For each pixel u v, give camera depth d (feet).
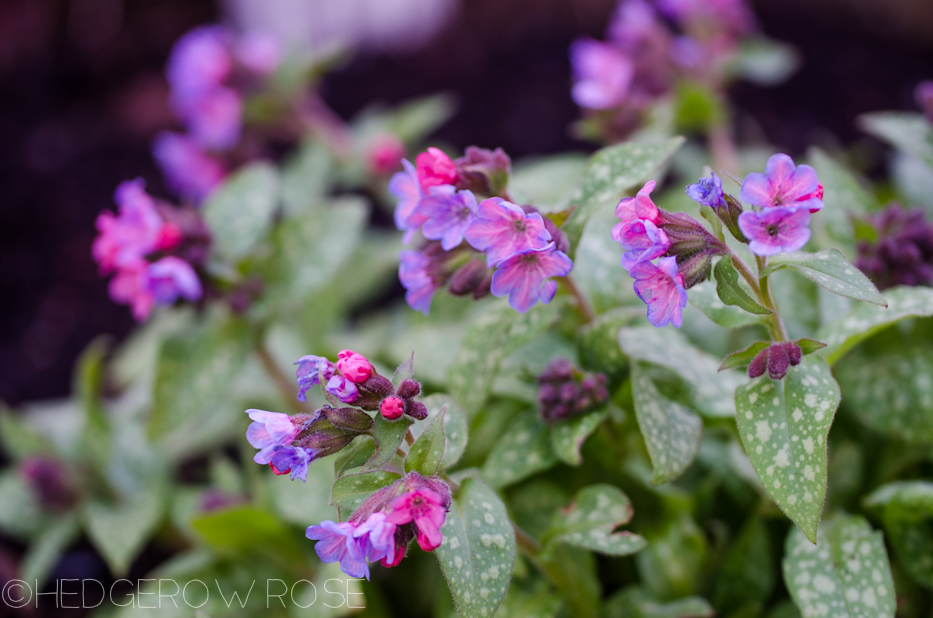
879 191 1.54
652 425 1.10
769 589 1.20
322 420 1.02
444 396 1.09
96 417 1.42
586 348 1.15
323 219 1.37
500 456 1.17
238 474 1.49
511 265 1.04
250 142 1.76
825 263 1.01
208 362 1.33
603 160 1.13
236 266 1.34
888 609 1.08
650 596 1.22
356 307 2.06
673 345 1.19
